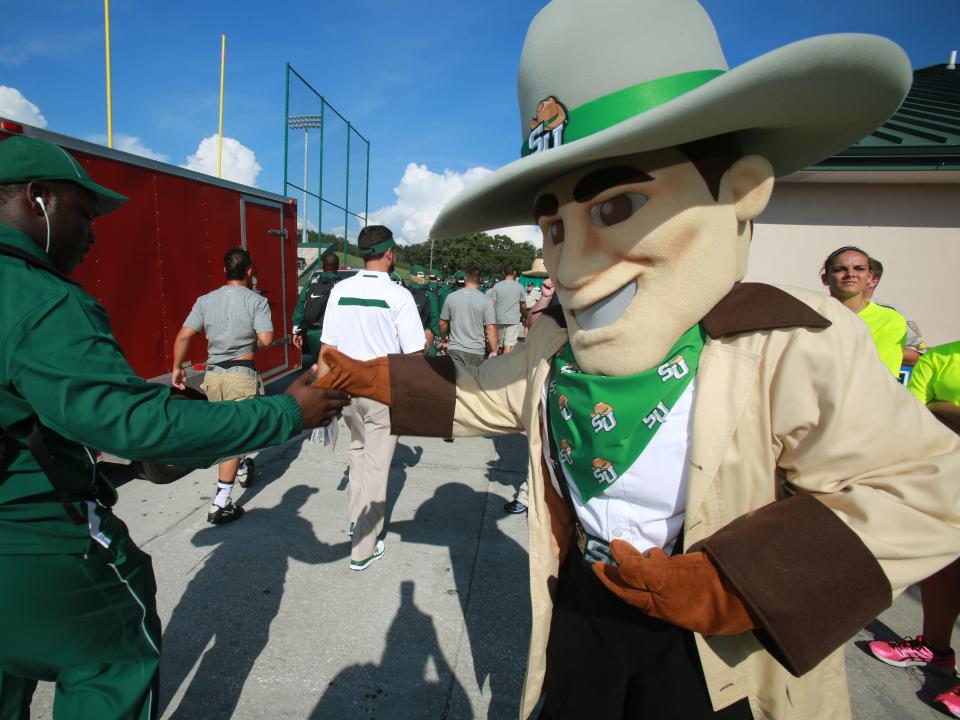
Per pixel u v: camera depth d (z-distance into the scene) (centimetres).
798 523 88
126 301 427
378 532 295
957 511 89
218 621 248
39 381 104
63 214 130
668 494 110
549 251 123
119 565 130
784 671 107
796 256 524
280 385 689
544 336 142
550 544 137
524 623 255
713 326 105
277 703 206
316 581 281
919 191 496
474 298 588
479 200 121
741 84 76
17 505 114
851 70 76
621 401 109
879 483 91
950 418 239
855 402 92
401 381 155
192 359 499
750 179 103
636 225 102
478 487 415
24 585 114
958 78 880
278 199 664
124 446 109
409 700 210
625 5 101
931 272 504
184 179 489
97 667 128
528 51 116
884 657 236
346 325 303
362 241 306
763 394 100
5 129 317
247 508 359
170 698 206
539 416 134
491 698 211
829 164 459
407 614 258
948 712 210
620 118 100
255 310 361
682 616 90
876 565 84
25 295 108
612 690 122
